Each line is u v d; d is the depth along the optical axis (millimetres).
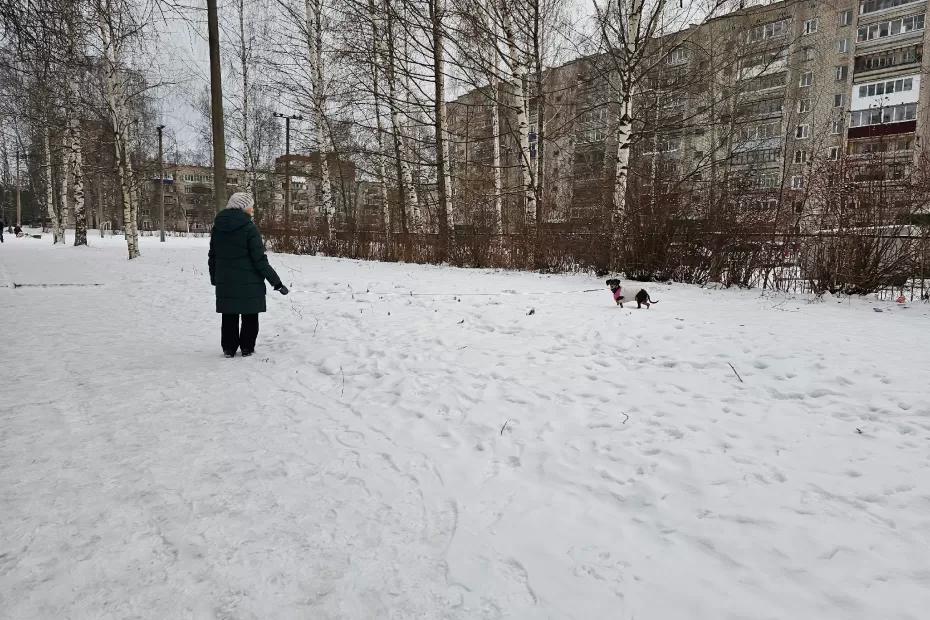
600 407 3484
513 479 2627
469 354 4938
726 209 10188
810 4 29000
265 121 26641
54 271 12805
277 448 2994
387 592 1809
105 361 4824
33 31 6234
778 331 5441
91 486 2482
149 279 11320
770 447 2760
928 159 8148
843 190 8516
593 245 12125
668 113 15461
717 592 1734
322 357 5012
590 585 1819
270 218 25250
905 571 1770
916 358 4277
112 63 14188
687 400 3533
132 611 1676
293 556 1998
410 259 16953
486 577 1890
